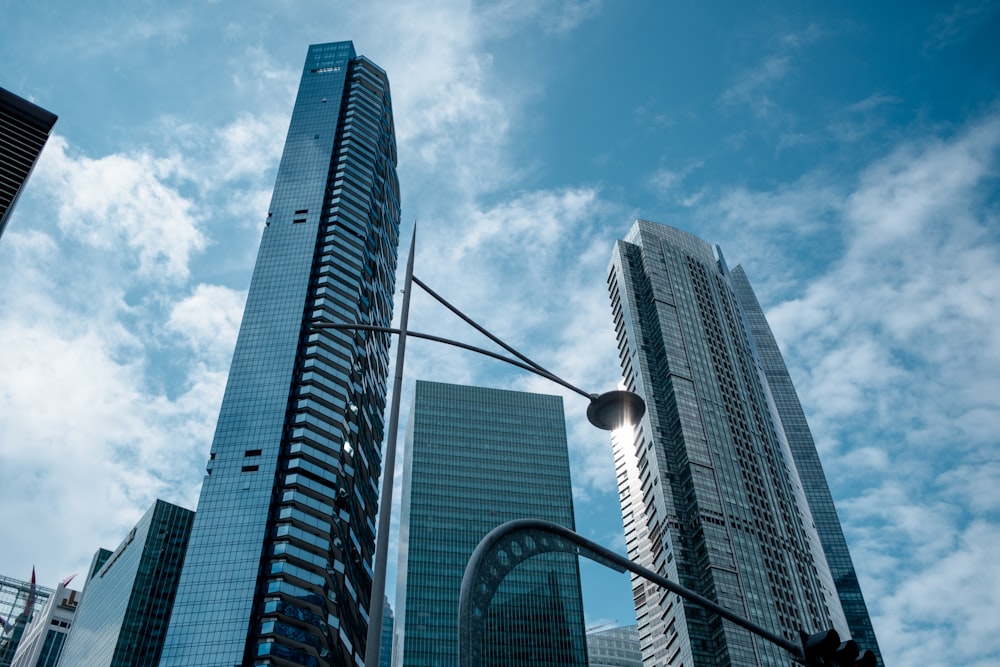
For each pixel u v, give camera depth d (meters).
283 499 121.56
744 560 186.12
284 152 181.88
